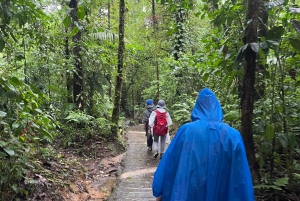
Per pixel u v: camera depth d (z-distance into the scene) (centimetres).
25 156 383
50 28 784
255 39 379
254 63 383
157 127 825
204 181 221
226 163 226
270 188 397
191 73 1122
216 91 669
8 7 357
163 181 238
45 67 802
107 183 620
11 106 368
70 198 507
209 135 232
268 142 411
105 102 1129
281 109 414
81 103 949
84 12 448
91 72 980
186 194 220
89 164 746
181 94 1220
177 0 557
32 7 395
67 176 583
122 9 1010
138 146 1036
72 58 866
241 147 229
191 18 1502
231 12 471
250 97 389
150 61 2272
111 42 1048
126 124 2023
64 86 934
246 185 221
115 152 877
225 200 223
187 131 238
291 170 409
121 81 1031
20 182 445
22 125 352
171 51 1579
